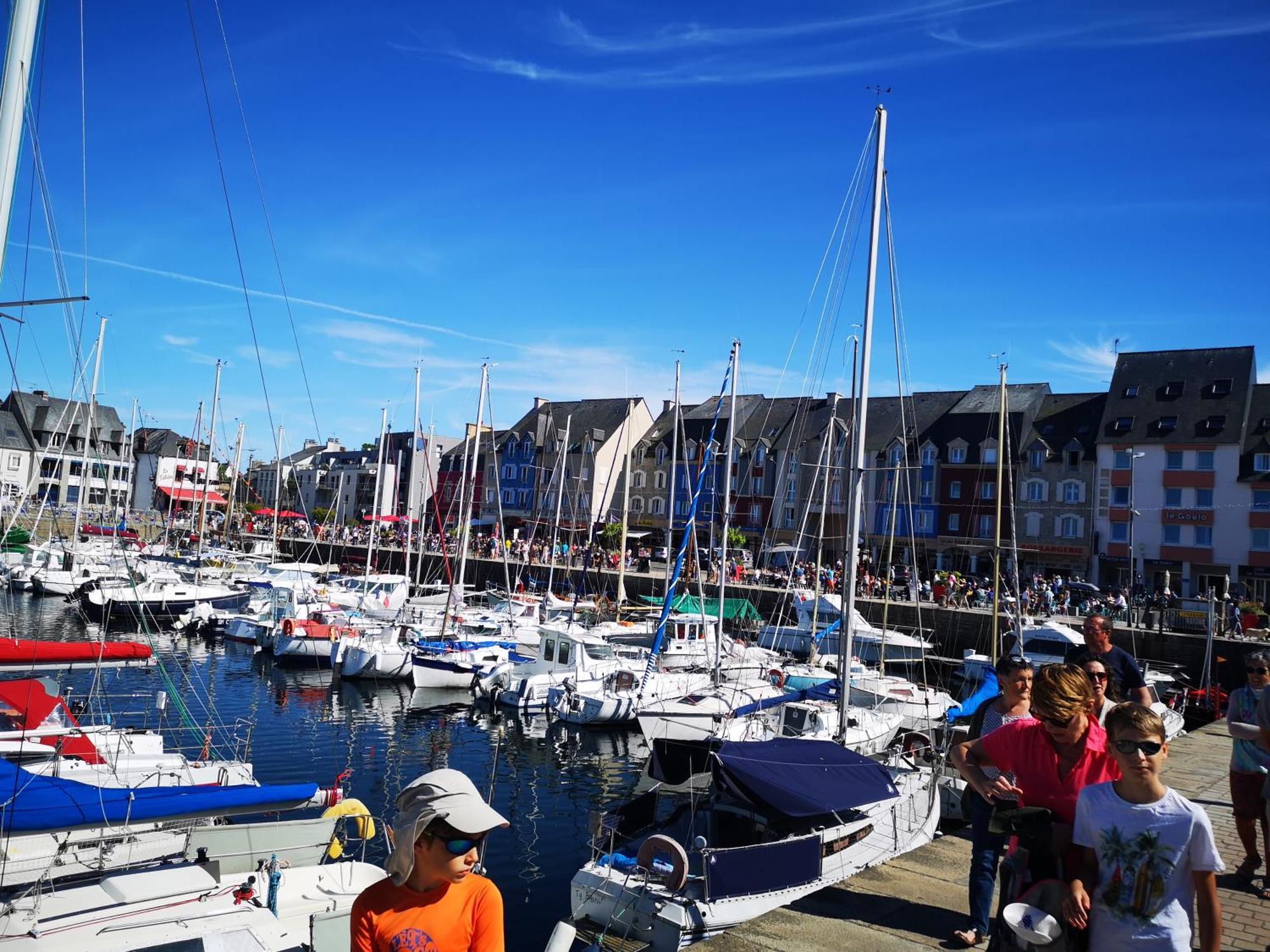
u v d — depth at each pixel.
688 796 13.77
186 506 85.00
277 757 22.14
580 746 24.64
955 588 44.44
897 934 6.14
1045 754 4.37
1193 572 54.38
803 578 44.81
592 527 69.88
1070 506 58.56
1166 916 3.71
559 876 15.19
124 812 8.82
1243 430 54.53
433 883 2.98
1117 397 59.53
